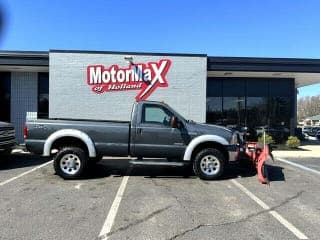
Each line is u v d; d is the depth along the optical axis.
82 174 11.25
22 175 11.59
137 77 18.42
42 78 20.62
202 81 18.55
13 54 18.20
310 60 19.06
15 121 20.48
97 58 18.36
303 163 14.66
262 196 8.99
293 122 21.95
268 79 21.88
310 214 7.48
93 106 18.34
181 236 6.16
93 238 6.05
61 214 7.37
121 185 10.14
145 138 11.14
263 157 10.95
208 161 11.02
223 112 21.73
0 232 6.32
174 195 9.00
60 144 11.31
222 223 6.86
